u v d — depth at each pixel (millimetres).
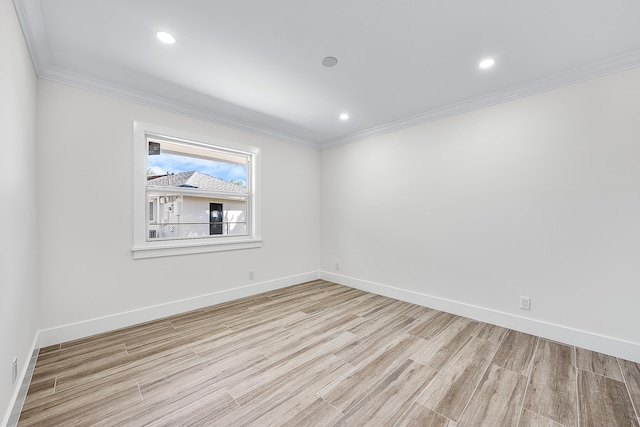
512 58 2023
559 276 2262
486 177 2674
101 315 2383
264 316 2803
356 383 1702
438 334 2396
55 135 2160
